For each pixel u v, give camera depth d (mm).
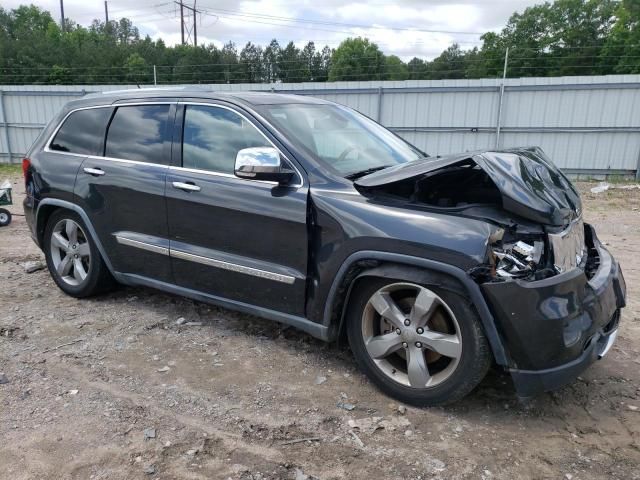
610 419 2961
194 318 4281
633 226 8969
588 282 2963
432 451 2652
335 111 4230
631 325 4285
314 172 3289
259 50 62750
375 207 3016
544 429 2859
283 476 2451
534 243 2811
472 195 3219
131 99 4234
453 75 47875
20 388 3170
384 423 2879
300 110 3902
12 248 6707
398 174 2994
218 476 2439
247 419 2895
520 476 2480
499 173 2824
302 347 3779
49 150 4641
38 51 54469
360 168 3525
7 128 20953
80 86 20078
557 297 2660
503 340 2705
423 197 3152
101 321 4207
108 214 4199
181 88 4176
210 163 3691
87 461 2521
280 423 2863
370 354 3148
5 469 2457
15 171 18531
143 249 4027
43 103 20422
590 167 15883
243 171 3209
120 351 3688
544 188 2992
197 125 3814
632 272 5969
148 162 3992
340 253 3070
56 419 2857
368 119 4555
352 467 2523
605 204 11625
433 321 2949
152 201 3904
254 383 3279
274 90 17812
